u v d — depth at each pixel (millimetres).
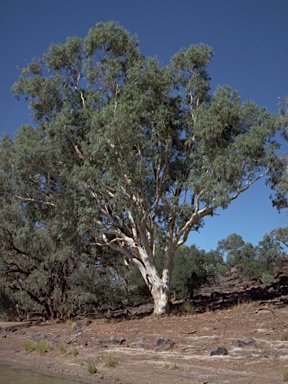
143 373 11344
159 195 22656
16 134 22953
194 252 33438
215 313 20812
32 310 32719
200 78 23422
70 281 29234
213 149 21562
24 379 11531
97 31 23719
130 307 33125
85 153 21594
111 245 23922
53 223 24156
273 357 11609
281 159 21422
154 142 22812
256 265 37281
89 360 13430
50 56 24469
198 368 11312
